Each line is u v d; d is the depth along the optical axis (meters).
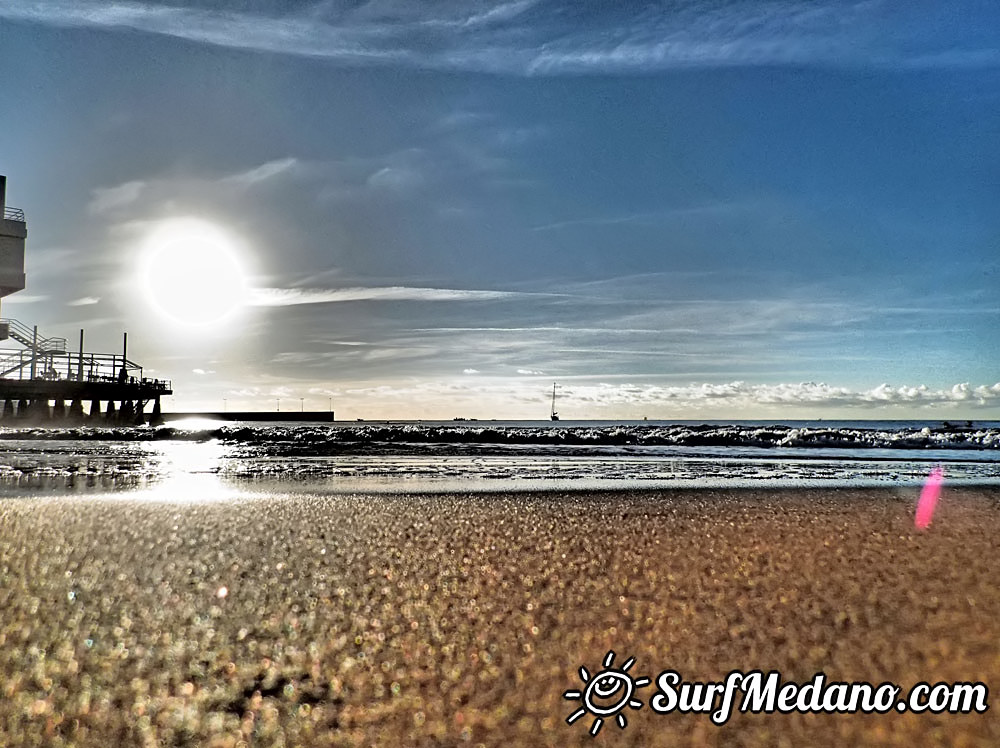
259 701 3.86
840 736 3.47
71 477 16.50
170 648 4.67
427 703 3.85
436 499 12.40
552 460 22.41
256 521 9.88
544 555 7.69
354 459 22.45
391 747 3.38
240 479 16.25
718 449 27.80
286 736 3.47
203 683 4.09
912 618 5.21
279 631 5.04
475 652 4.62
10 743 3.32
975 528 9.49
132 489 14.12
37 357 53.00
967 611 5.40
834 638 4.81
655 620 5.27
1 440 31.27
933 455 25.08
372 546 8.16
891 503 12.09
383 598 5.92
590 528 9.48
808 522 10.01
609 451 26.55
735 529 9.42
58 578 6.50
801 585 6.25
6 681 4.05
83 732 3.46
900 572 6.75
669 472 18.33
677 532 9.17
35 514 10.21
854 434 32.62
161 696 3.90
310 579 6.56
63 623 5.16
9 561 7.15
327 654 4.58
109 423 58.03
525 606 5.66
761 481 15.97
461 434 31.28
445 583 6.43
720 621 5.22
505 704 3.85
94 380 56.06
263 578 6.59
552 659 4.50
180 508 11.09
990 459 23.48
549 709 3.79
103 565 7.06
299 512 10.77
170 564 7.15
